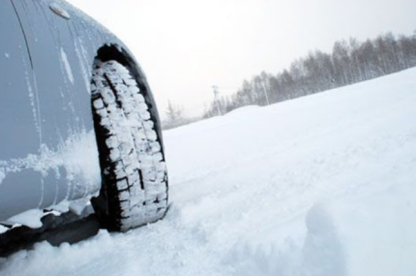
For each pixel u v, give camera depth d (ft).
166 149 26.48
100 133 6.48
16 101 4.59
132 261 5.66
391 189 4.38
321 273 3.48
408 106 17.33
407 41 289.53
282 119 30.94
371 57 291.79
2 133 4.37
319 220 3.84
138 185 6.62
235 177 10.28
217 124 45.88
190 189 9.65
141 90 7.34
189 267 5.09
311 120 24.41
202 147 24.11
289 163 10.82
